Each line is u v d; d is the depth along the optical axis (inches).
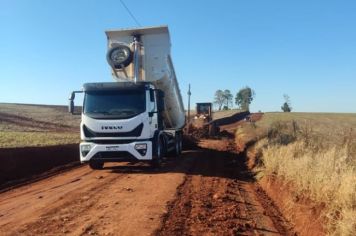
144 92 661.3
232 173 679.7
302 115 3479.3
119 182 553.3
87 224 338.6
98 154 651.5
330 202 335.3
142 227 332.2
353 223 273.0
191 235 317.4
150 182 551.5
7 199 463.2
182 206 410.0
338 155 457.4
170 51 786.2
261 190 542.3
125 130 646.5
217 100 6510.8
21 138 1157.1
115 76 754.8
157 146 692.1
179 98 924.6
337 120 2456.9
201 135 1621.6
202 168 720.3
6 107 3053.6
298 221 368.5
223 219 370.0
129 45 763.4
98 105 661.9
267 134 975.6
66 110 3176.7
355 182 324.2
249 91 5866.1
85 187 516.4
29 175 661.9
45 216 366.9
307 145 610.9
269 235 334.6
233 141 1546.5
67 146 938.1
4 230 323.0
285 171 493.7
